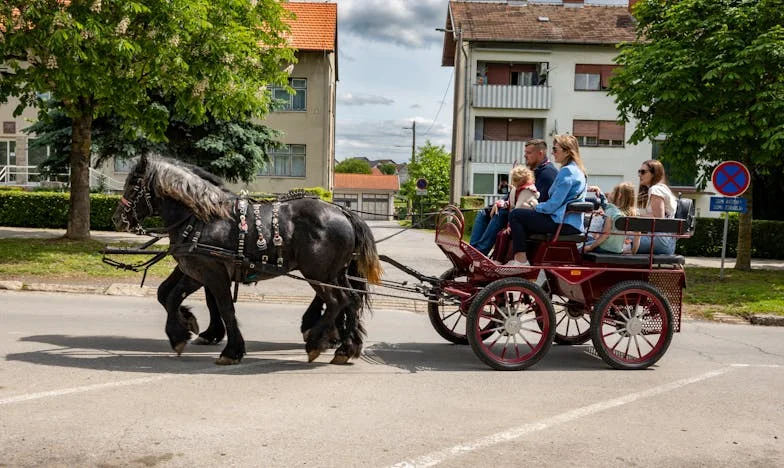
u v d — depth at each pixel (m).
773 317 10.73
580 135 36.69
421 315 10.52
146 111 15.77
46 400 5.35
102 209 23.09
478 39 35.34
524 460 4.39
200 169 7.20
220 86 15.20
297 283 12.82
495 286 6.91
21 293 11.03
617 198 7.98
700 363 7.64
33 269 12.49
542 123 36.91
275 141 28.36
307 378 6.38
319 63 33.97
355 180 76.75
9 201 23.14
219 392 5.76
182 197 6.71
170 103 24.00
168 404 5.36
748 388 6.49
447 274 7.96
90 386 5.80
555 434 4.94
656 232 7.27
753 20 14.84
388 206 76.06
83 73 13.00
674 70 14.91
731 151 16.09
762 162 15.57
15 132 34.59
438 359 7.45
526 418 5.31
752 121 15.16
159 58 13.66
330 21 35.34
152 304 10.40
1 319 8.73
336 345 7.42
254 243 6.83
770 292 12.87
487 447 4.60
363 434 4.79
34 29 12.96
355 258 7.28
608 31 36.75
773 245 22.06
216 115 16.14
